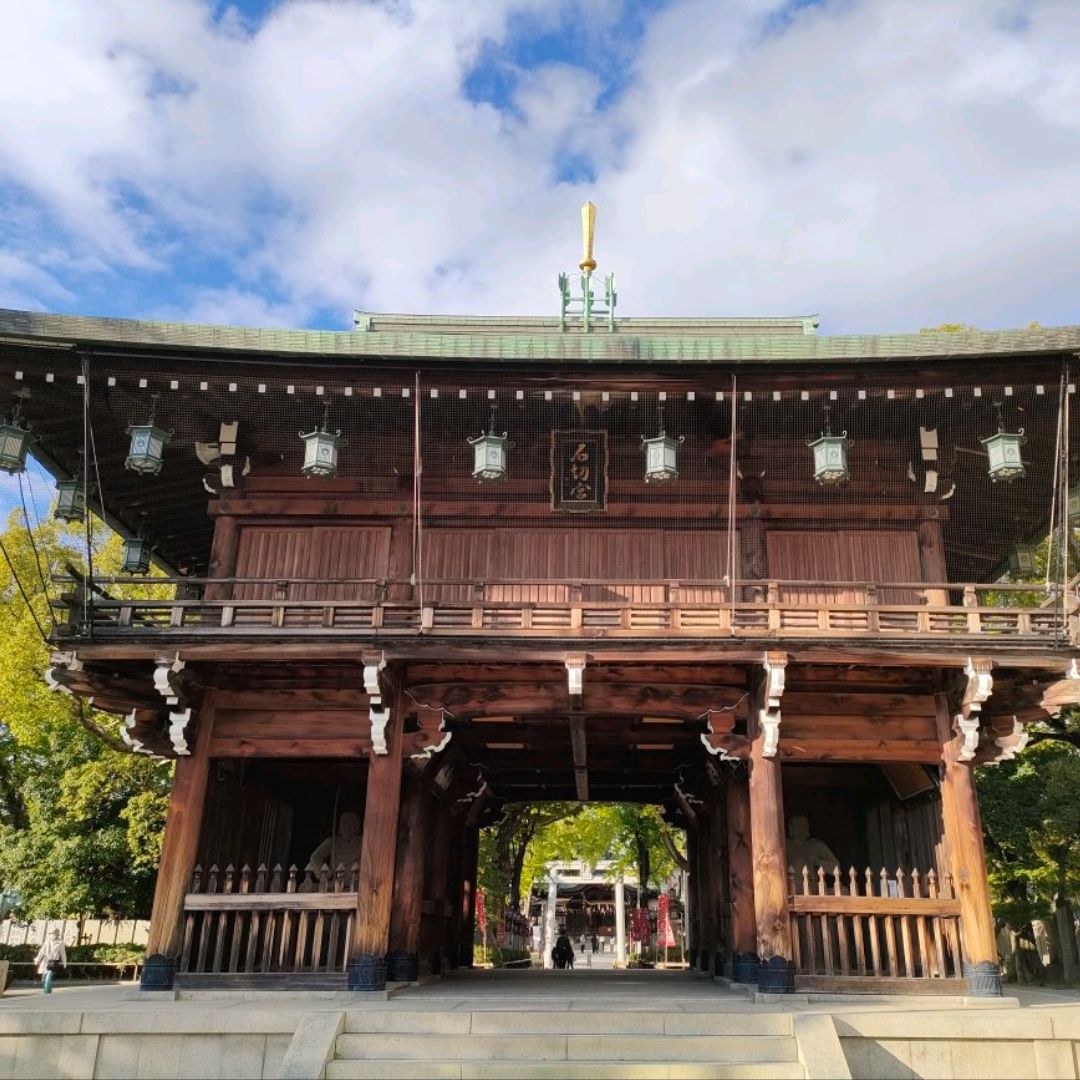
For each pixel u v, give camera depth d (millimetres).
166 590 28672
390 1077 10250
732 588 14547
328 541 16375
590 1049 10742
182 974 13938
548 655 14227
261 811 18500
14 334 13570
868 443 16094
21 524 27953
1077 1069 11102
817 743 15297
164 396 14844
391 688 14844
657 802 25766
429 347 14094
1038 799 25219
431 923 19875
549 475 16250
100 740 30891
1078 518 16750
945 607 14555
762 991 13523
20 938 38219
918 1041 11156
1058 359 13805
